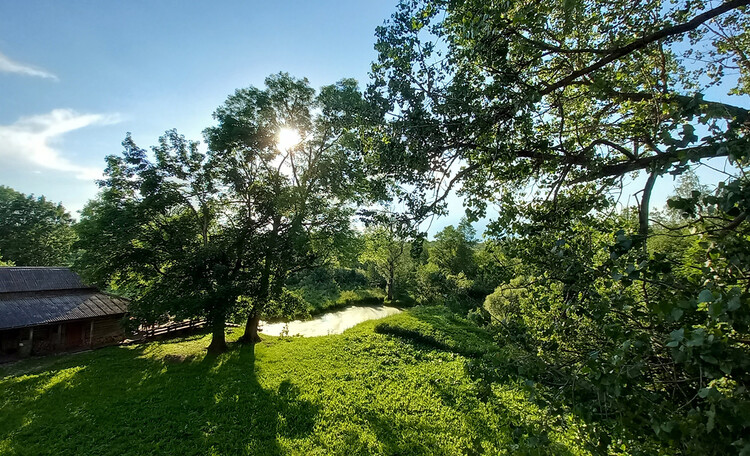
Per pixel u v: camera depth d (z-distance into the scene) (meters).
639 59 5.09
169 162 16.75
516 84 4.19
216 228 19.62
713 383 1.92
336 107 16.91
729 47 5.17
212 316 15.93
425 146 4.33
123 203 16.30
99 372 15.26
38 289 20.70
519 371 2.93
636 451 2.21
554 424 3.07
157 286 17.12
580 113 6.24
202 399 12.19
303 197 17.94
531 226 3.87
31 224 44.03
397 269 36.50
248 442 9.48
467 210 5.48
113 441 9.59
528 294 4.49
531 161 5.02
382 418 10.59
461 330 20.31
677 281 2.17
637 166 4.18
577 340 3.21
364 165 5.48
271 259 18.28
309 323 26.86
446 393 12.31
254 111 18.41
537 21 3.71
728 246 1.96
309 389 12.87
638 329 2.29
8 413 11.33
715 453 1.54
